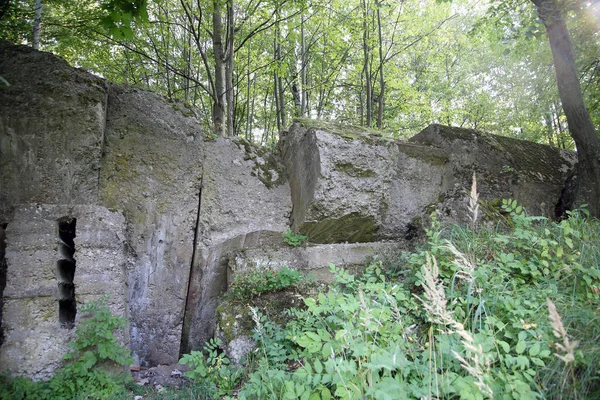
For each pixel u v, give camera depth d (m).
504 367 1.98
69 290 3.38
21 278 3.02
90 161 3.60
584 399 1.83
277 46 11.99
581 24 6.16
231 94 7.79
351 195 3.99
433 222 3.67
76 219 3.33
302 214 4.08
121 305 3.23
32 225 3.19
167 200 3.93
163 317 3.75
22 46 3.55
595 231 3.53
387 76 11.88
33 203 3.32
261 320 3.04
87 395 2.70
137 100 3.98
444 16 11.72
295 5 8.56
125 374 3.00
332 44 11.41
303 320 3.08
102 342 2.93
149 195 3.87
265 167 4.58
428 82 15.09
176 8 11.00
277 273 3.64
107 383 2.83
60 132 3.52
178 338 3.77
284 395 2.10
